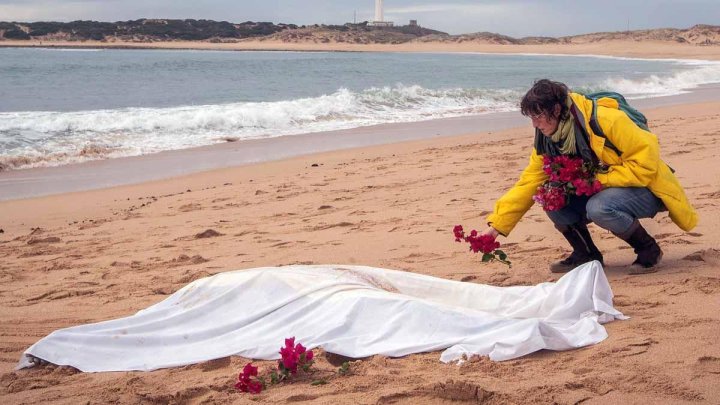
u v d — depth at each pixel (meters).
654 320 4.03
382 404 3.24
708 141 12.17
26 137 15.27
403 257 6.17
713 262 5.18
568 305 4.10
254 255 6.66
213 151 14.58
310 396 3.35
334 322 4.00
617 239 6.17
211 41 173.12
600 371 3.38
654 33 158.75
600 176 4.88
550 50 149.38
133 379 3.72
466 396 3.23
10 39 156.00
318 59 82.44
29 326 4.98
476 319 3.88
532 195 5.08
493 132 17.11
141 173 12.38
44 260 7.03
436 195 9.09
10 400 3.58
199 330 4.16
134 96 28.00
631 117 4.89
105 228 8.42
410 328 3.90
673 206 4.86
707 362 3.41
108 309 5.28
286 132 17.42
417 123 19.25
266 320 4.16
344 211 8.51
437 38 186.50
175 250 7.12
